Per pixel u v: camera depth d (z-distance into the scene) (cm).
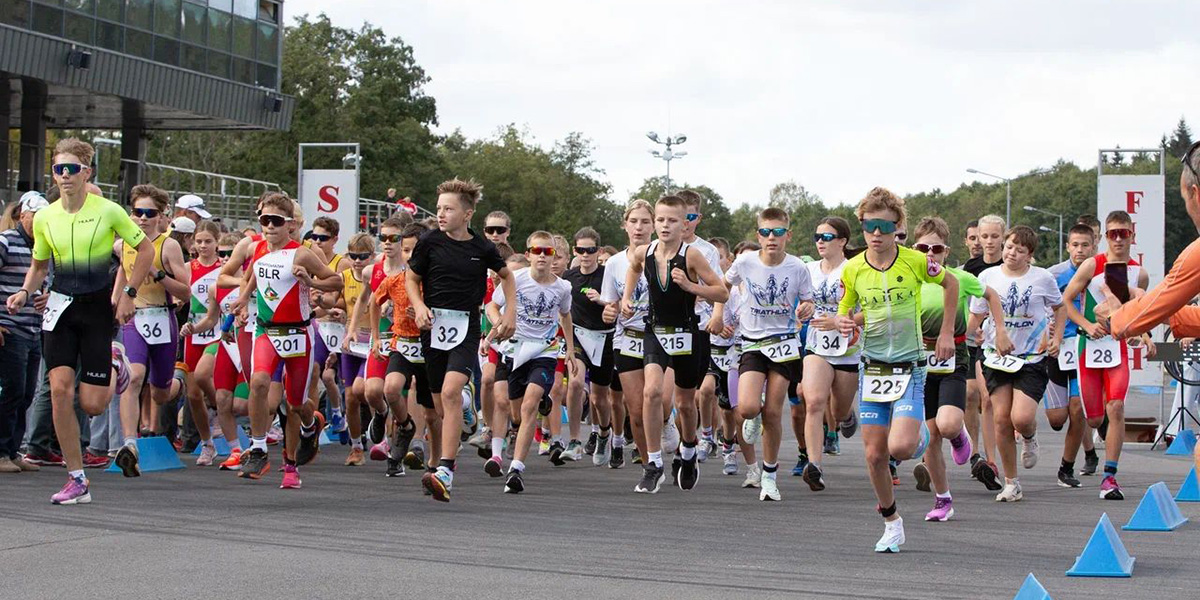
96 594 684
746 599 687
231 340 1323
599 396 1483
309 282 1172
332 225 1468
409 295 1105
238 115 3812
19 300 1052
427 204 8325
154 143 7825
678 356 1198
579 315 1464
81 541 848
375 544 856
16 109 3688
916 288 862
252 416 1217
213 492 1127
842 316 879
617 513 1051
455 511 1040
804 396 1205
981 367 1307
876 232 861
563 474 1392
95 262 1030
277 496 1111
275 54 4000
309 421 1194
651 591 705
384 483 1239
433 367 1119
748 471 1292
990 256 1314
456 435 1098
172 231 1462
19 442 1241
